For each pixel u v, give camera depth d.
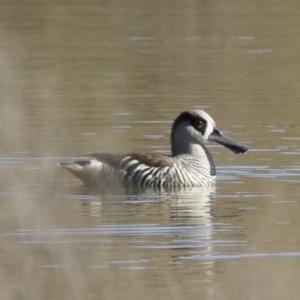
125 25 34.16
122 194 15.66
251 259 11.90
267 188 15.73
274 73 26.53
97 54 29.42
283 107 22.03
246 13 36.44
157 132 19.50
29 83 25.11
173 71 26.81
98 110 21.69
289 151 18.03
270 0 38.59
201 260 11.89
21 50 29.86
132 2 38.09
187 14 36.09
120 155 16.41
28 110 21.69
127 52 29.73
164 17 35.53
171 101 22.77
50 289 10.76
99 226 13.39
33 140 18.77
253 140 18.83
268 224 13.48
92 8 37.00
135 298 10.51
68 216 14.02
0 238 12.83
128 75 26.20
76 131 19.58
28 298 10.45
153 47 30.59
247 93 23.77
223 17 35.62
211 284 10.97
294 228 13.33
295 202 14.80
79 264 11.70
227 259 11.91
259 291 10.71
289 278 11.17
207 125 16.75
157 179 16.14
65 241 12.66
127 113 21.36
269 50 30.08
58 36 32.12
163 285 10.92
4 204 14.63
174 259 11.89
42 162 17.27
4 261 11.80
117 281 11.02
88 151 17.94
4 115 21.02
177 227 13.34
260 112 21.44
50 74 26.31
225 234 13.06
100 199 15.16
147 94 23.66
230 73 26.58
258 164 17.28
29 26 33.75
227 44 31.22
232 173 16.81
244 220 13.76
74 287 10.86
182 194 15.69
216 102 22.66
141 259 11.91
